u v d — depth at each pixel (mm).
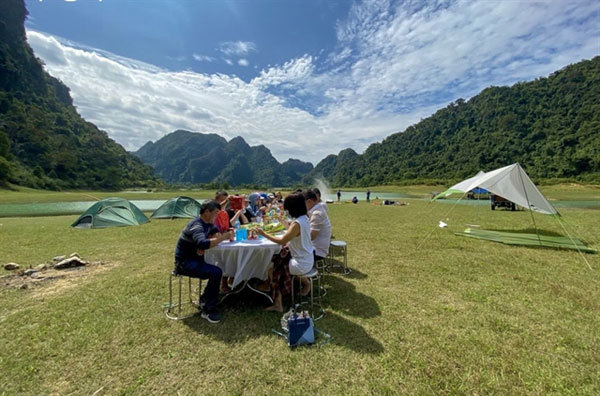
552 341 2590
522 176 7160
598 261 5211
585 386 2027
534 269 4762
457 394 1954
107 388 2023
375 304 3395
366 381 2076
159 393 1975
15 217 13906
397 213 14711
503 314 3129
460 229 8961
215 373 2178
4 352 2416
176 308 3281
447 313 3152
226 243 3219
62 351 2443
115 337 2668
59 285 4027
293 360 2324
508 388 2012
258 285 3572
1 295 3635
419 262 5230
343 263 5180
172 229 9133
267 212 5910
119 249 6312
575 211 14727
